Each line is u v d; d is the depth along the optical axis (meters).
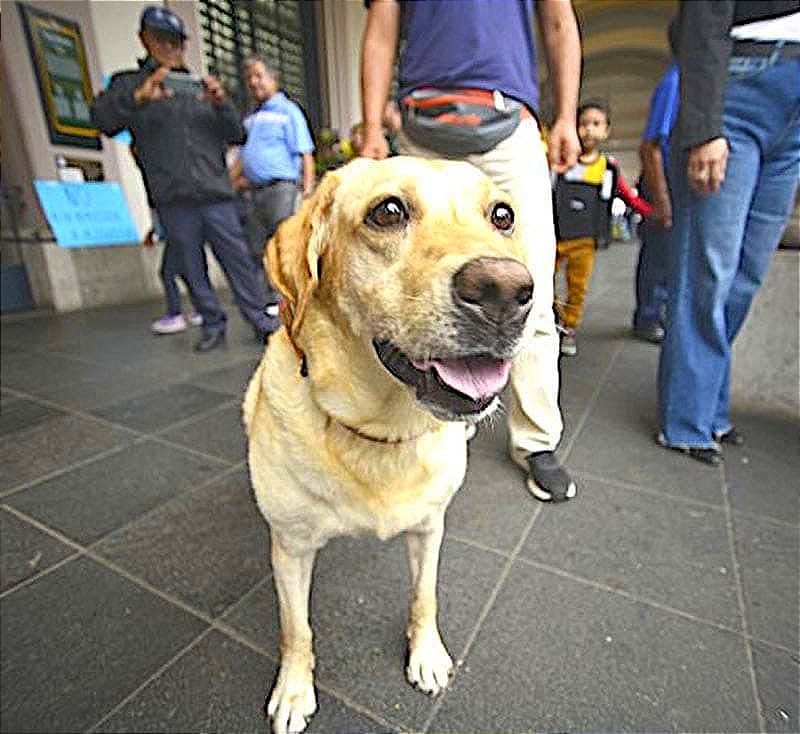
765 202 1.82
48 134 4.70
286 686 1.18
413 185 1.07
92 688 1.19
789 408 1.92
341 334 1.12
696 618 1.41
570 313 3.66
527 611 1.44
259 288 3.85
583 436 2.39
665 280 3.75
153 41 3.11
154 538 1.69
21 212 4.89
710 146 1.79
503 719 1.16
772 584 1.50
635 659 1.29
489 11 1.70
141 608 1.42
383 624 1.41
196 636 1.34
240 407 2.72
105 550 1.62
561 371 3.23
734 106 1.77
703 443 2.13
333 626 1.41
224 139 3.49
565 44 1.88
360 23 3.18
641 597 1.48
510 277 0.89
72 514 1.78
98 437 2.30
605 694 1.21
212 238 3.61
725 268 1.91
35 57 4.48
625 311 5.02
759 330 1.95
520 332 0.94
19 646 1.28
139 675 1.23
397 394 1.10
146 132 3.26
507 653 1.32
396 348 1.02
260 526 1.77
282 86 4.33
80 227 5.05
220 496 1.93
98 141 5.08
